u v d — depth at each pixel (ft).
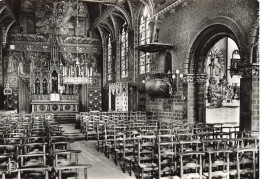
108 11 105.09
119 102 112.88
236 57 75.66
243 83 51.06
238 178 29.19
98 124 61.31
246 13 50.85
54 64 119.24
